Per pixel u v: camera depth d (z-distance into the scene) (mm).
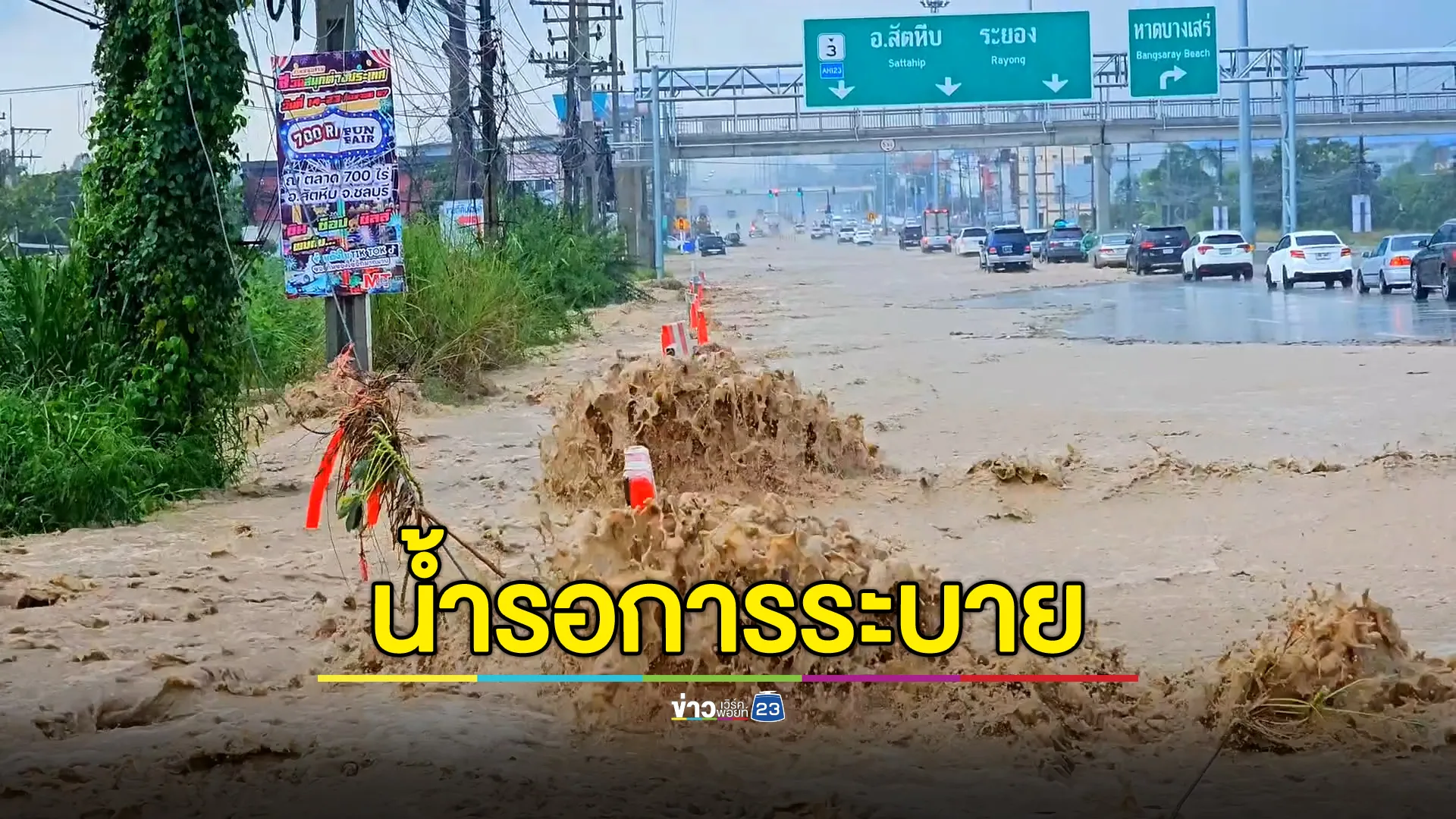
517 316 25000
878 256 106188
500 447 15766
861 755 6125
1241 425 15617
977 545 10430
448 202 33188
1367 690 6359
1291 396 17938
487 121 31781
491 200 32000
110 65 13766
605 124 70375
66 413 12148
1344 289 42812
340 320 17016
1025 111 69062
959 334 29906
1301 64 56719
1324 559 9680
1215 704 6516
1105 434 15273
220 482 13359
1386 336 26031
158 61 13305
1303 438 14625
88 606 8828
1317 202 96562
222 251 13602
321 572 9742
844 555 7109
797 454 12484
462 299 22250
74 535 11234
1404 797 5531
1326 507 11070
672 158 71750
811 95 52562
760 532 6973
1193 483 12062
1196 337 27438
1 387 12969
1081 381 20375
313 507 8523
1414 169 101062
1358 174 94312
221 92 13508
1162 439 14766
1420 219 91188
